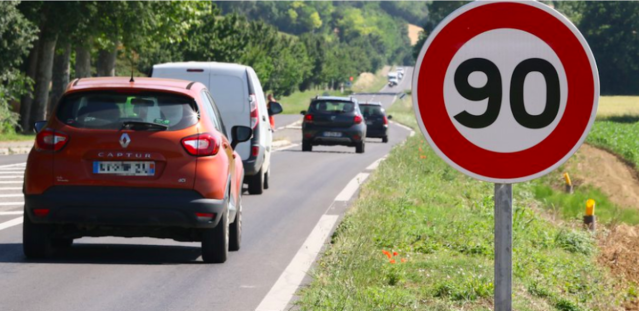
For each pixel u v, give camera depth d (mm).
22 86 60250
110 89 14180
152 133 14023
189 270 13977
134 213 13914
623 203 44875
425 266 13914
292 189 27422
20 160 38844
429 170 31219
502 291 5680
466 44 5754
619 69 189500
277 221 20078
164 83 14633
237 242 15922
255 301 11758
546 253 18391
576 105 5711
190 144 14062
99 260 14641
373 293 11336
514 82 5742
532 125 5742
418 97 5781
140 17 66125
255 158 25016
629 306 15945
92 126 14070
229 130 25016
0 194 24656
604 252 23109
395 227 16875
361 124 48250
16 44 57469
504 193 5773
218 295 12117
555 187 45625
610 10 189125
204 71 25109
